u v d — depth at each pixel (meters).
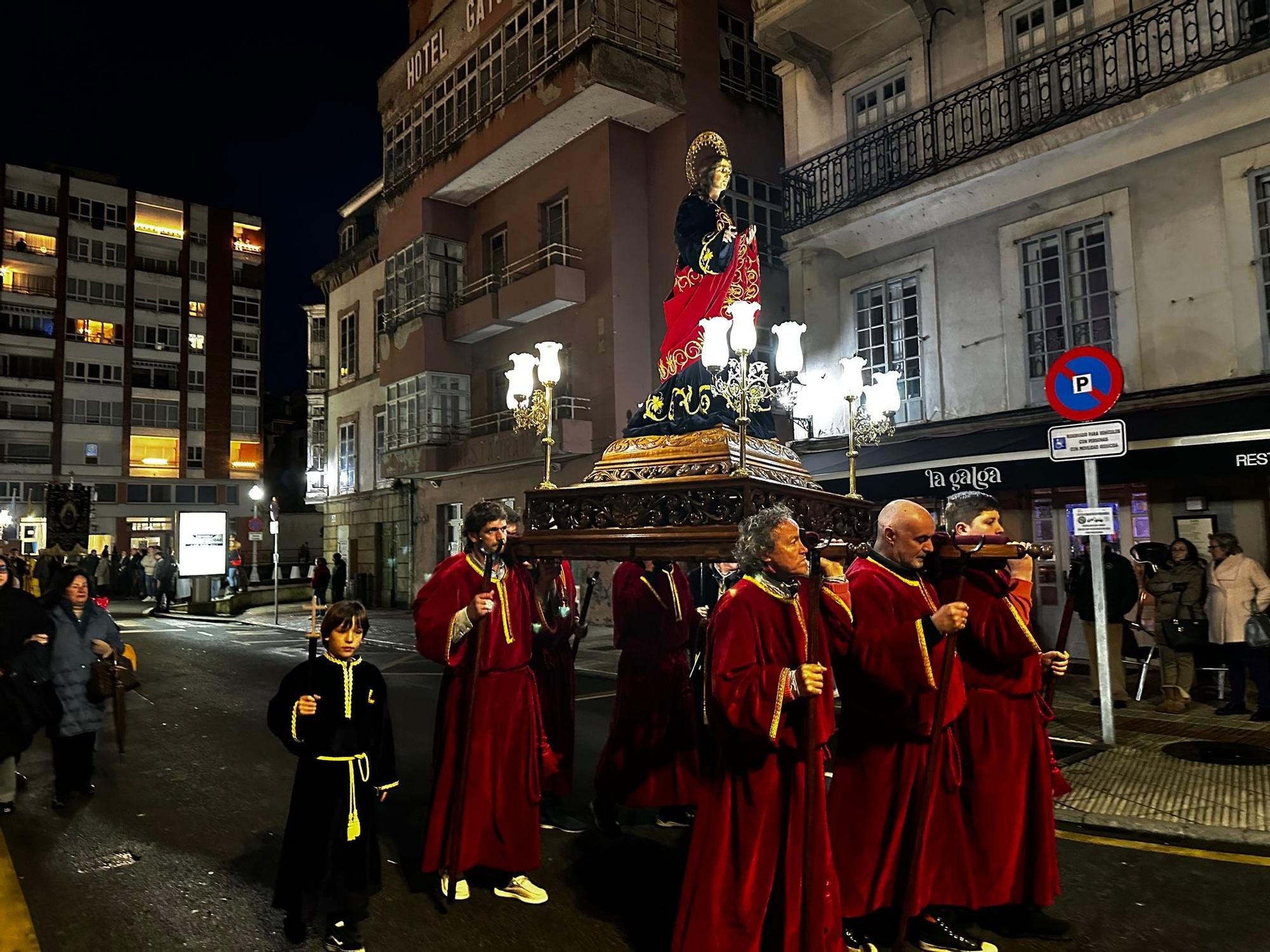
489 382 20.77
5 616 5.92
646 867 4.91
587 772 6.91
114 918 4.26
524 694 4.53
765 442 5.25
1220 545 8.16
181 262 48.16
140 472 46.12
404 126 22.67
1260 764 6.42
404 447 21.14
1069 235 11.12
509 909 4.33
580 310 17.86
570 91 16.50
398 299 22.03
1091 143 10.44
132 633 18.25
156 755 7.55
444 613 4.38
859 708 3.68
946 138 12.06
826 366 13.77
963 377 12.09
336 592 24.30
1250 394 9.31
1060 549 10.89
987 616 3.90
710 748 3.47
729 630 3.36
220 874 4.83
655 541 4.37
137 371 46.41
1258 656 7.84
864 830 3.63
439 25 21.25
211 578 24.31
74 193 45.34
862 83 13.63
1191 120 9.80
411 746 7.77
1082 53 10.48
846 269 13.66
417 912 4.30
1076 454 7.29
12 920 4.24
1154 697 9.02
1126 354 10.47
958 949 3.71
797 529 3.44
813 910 3.21
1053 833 3.88
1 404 43.00
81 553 29.56
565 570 5.59
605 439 17.09
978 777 3.85
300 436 54.09
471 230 21.56
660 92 16.77
